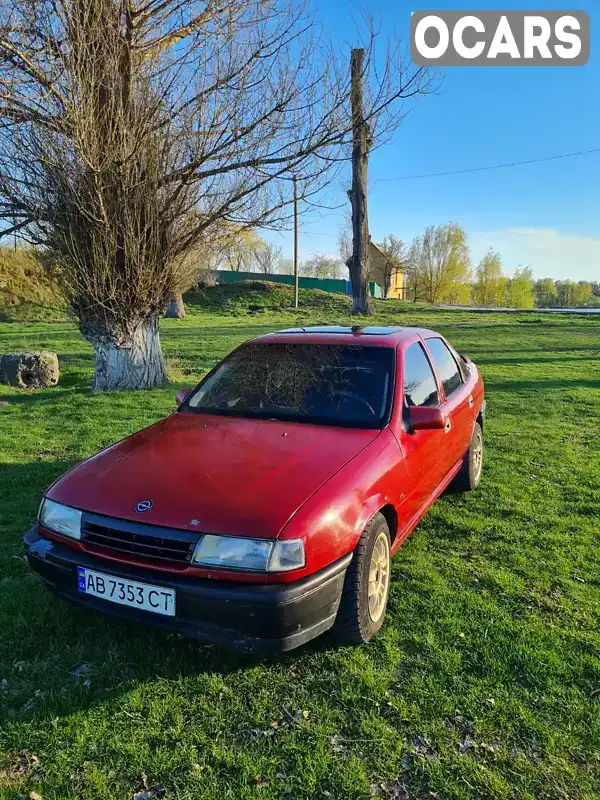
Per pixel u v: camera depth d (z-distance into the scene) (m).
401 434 3.58
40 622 3.20
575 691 2.70
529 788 2.20
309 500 2.73
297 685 2.75
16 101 7.52
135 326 10.22
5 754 2.36
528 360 16.66
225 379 4.27
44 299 31.08
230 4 7.94
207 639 2.56
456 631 3.17
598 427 8.34
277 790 2.19
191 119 8.41
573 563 4.03
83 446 6.91
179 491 2.82
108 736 2.44
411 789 2.20
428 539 4.43
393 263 68.75
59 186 8.23
